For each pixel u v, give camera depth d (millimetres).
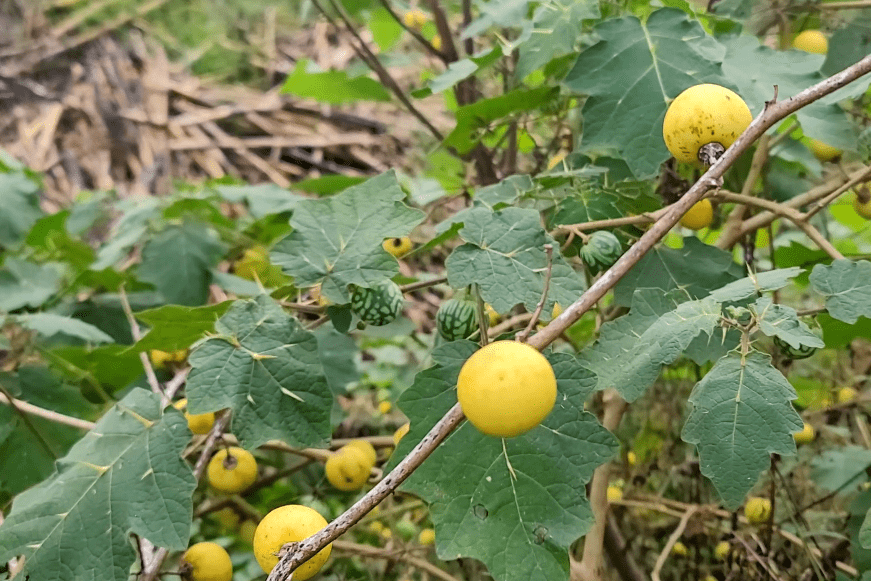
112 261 944
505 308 653
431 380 650
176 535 654
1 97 1751
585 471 640
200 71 1956
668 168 800
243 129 1792
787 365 812
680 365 888
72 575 651
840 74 602
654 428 899
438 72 1055
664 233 606
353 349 897
